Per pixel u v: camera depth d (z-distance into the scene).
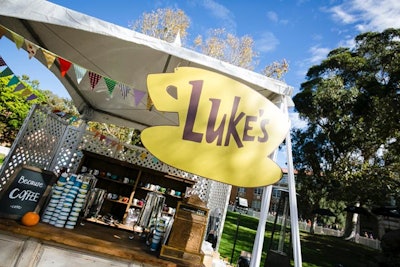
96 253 1.84
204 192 4.52
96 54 2.63
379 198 12.18
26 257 1.72
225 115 1.76
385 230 15.37
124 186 4.23
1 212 1.81
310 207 19.41
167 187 4.50
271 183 1.70
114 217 3.38
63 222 2.04
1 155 14.03
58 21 1.63
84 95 3.88
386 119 13.00
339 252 12.50
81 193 2.18
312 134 18.30
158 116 4.15
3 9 1.52
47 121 3.19
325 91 15.89
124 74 3.06
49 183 2.10
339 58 16.98
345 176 14.75
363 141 14.76
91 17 1.71
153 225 2.35
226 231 11.30
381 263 7.49
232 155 1.70
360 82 16.19
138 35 1.81
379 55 15.68
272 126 1.83
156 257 1.92
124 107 4.06
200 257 1.98
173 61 2.59
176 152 1.61
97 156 3.84
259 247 1.79
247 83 2.27
